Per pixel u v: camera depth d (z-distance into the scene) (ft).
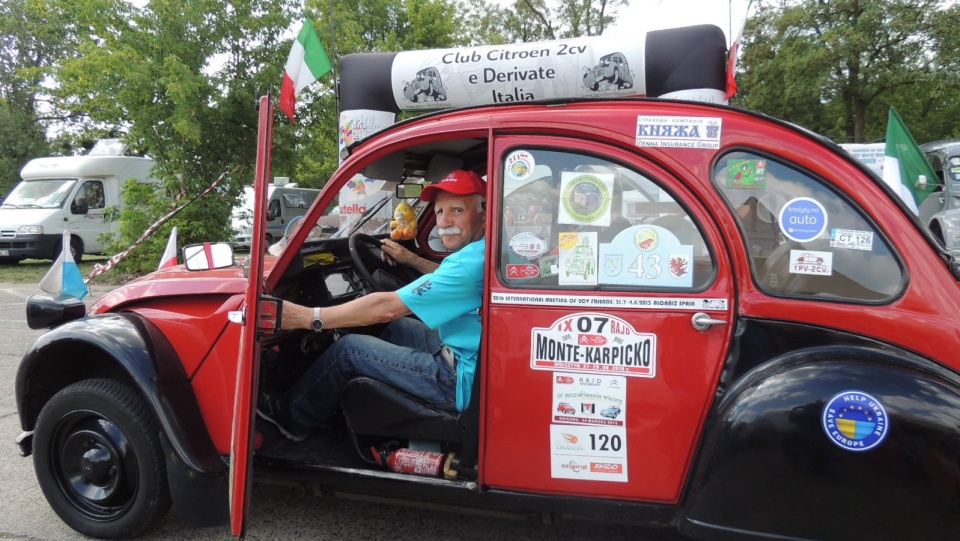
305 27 12.84
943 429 5.96
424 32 57.57
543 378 7.29
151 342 8.70
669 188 7.06
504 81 12.04
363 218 12.16
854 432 6.15
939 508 5.97
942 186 30.04
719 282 6.88
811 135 6.91
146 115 37.29
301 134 41.86
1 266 49.85
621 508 7.22
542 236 7.39
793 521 6.36
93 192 50.75
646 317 7.01
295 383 9.52
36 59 86.94
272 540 9.41
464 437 7.96
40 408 9.76
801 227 6.84
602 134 7.23
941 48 45.06
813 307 6.66
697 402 6.90
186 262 9.20
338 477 8.32
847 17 46.09
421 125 7.94
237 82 38.42
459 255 7.95
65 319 9.70
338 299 10.93
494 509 8.10
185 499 8.44
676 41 10.82
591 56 11.37
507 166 7.54
